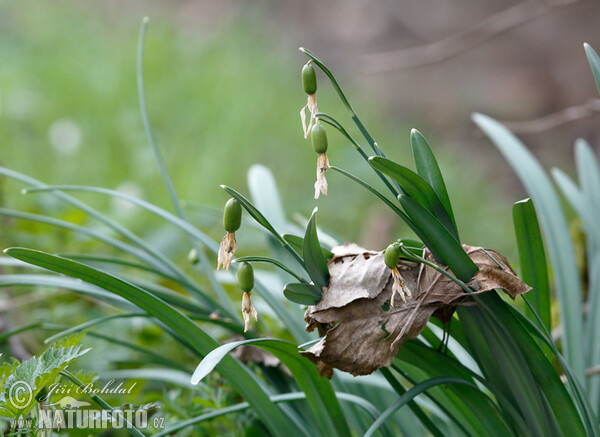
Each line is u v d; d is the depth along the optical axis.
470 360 1.01
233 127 3.08
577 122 3.64
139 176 2.60
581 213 1.12
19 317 1.35
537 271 0.91
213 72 3.62
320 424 0.92
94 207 2.29
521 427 0.89
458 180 3.15
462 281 0.85
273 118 3.42
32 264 0.86
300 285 0.85
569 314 1.02
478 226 2.62
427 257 0.86
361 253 0.86
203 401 1.00
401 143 3.68
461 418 0.94
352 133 3.56
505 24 2.04
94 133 2.94
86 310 1.38
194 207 1.33
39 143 2.85
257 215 0.84
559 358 0.87
